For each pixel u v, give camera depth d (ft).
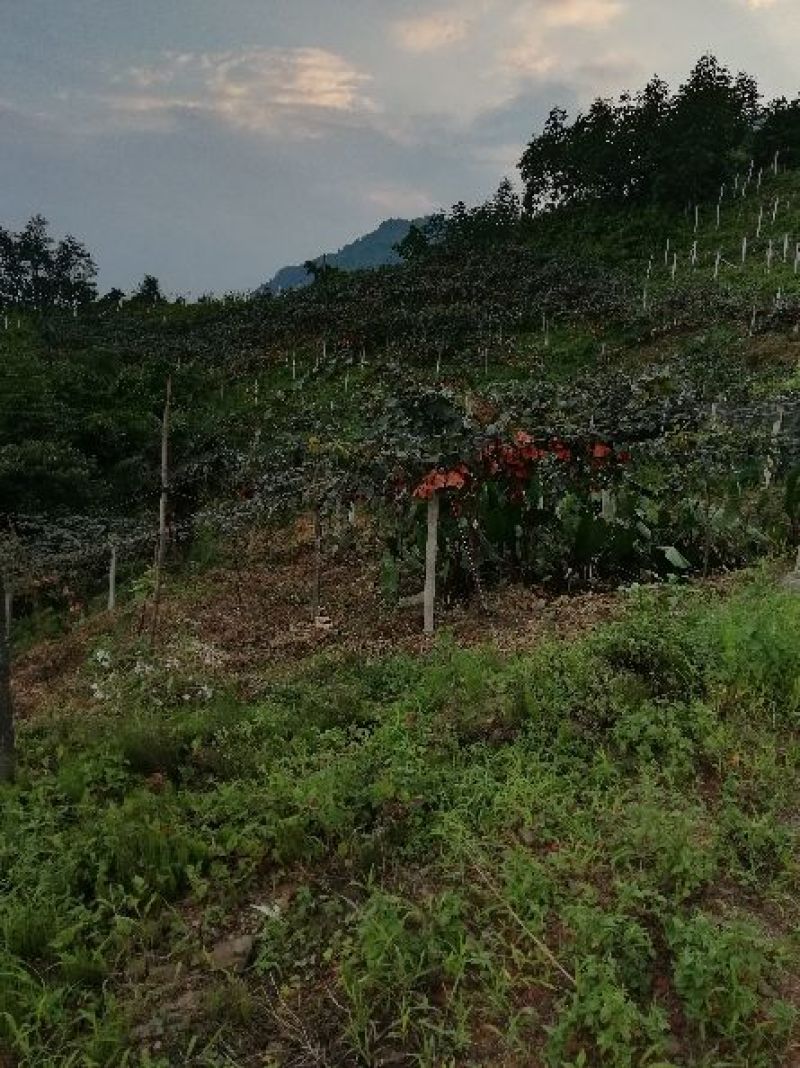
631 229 180.45
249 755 18.56
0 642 18.08
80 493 76.69
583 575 31.94
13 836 15.51
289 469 50.83
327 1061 10.23
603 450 31.96
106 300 244.42
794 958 11.16
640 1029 10.01
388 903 12.25
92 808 16.35
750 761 15.94
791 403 45.55
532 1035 10.34
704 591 26.99
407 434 29.55
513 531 32.01
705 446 36.11
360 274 190.60
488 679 20.39
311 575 43.42
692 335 109.81
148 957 12.30
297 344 147.02
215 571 49.06
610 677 19.12
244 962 12.05
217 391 135.23
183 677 27.04
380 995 10.89
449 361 126.41
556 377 109.81
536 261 172.14
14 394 96.02
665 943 11.49
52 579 59.52
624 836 13.33
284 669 27.76
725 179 186.50
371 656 26.73
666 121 190.49
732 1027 9.89
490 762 16.55
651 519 35.37
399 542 34.27
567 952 11.26
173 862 14.21
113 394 114.11
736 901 12.44
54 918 12.96
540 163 217.97
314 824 14.87
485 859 13.34
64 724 22.90
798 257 127.34
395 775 15.84
